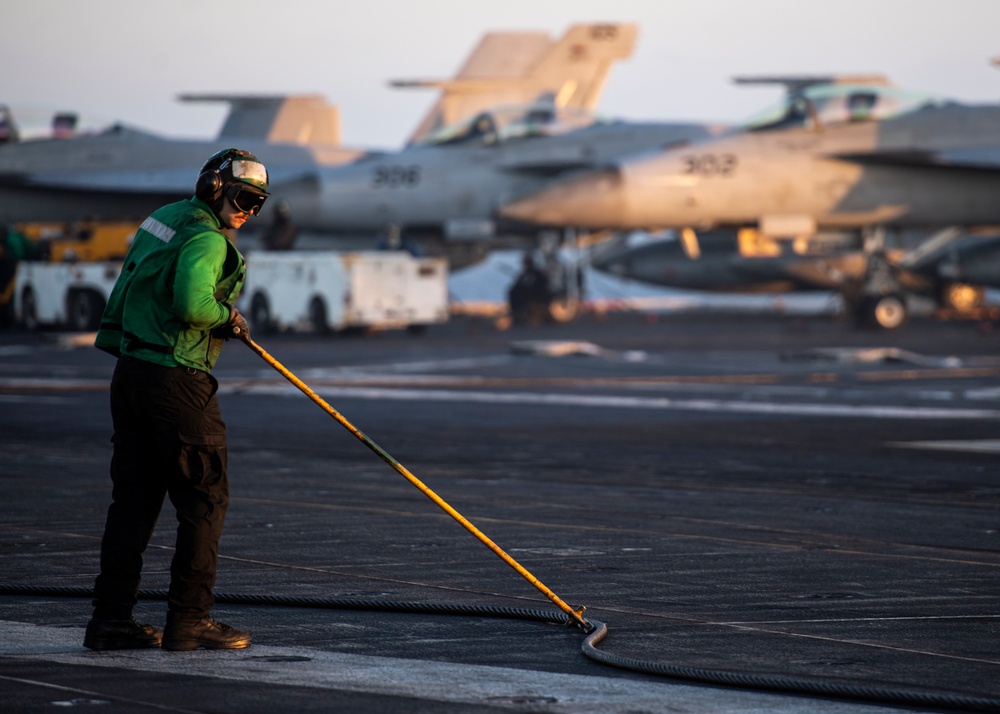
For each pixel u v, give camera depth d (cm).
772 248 8125
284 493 1722
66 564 1227
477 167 7194
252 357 4534
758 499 1692
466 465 2028
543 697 783
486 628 984
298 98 9881
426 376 3797
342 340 5494
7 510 1552
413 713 745
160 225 923
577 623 970
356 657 887
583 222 6384
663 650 916
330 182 7094
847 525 1493
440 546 1345
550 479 1877
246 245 7312
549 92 8356
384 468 1983
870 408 2939
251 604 1068
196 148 7631
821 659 893
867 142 6391
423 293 5747
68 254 6069
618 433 2480
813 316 8506
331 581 1162
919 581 1177
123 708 745
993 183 6400
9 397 3141
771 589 1138
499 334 6122
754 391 3366
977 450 2222
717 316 8575
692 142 6456
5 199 7319
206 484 909
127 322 912
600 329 6694
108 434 2400
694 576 1195
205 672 838
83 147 7425
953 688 820
